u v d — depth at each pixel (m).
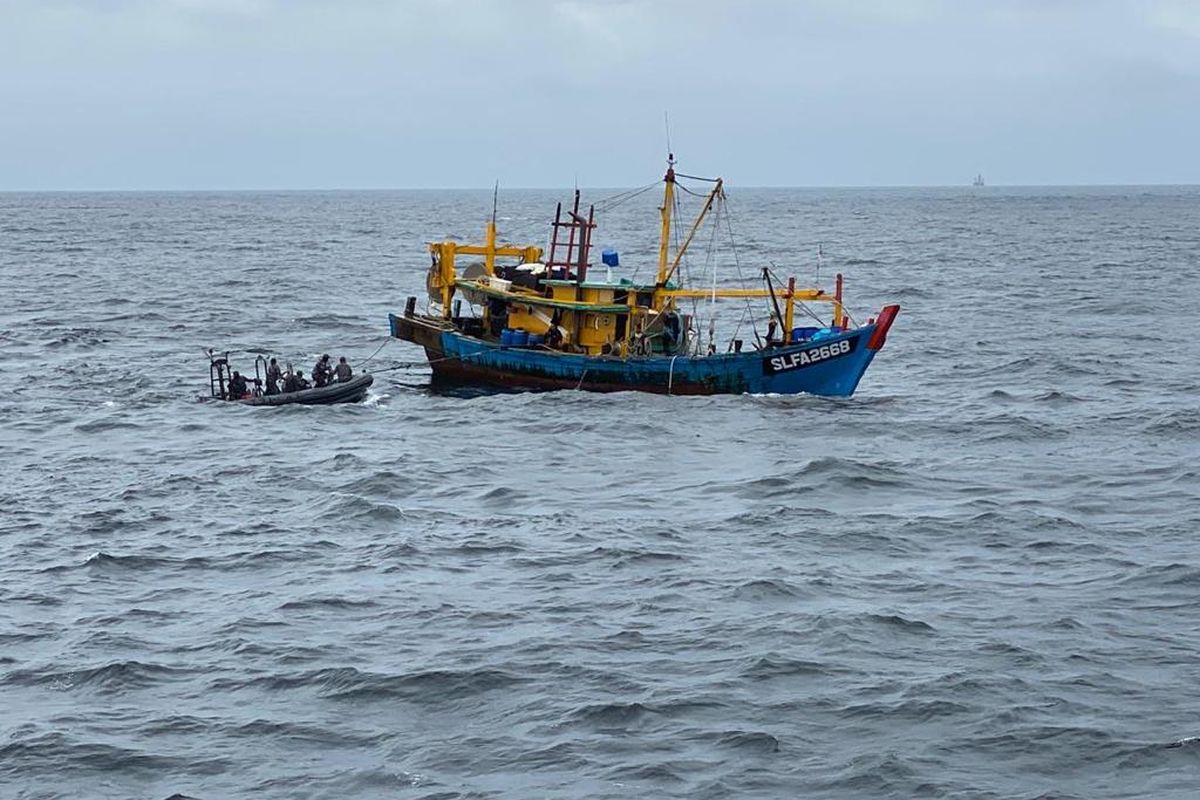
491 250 64.94
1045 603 33.19
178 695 28.48
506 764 25.58
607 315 60.31
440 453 49.59
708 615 32.47
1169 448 50.25
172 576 35.72
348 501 42.19
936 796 24.36
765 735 26.41
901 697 27.95
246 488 44.66
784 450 50.12
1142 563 36.06
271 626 31.97
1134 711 27.30
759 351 58.34
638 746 26.17
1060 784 24.77
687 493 44.09
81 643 31.02
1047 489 44.25
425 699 28.17
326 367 60.56
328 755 26.02
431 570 35.94
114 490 44.50
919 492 44.06
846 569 35.97
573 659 29.88
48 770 25.47
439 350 62.59
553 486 45.09
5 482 45.72
